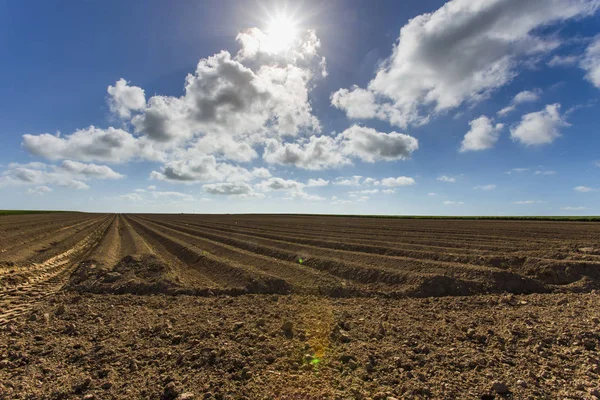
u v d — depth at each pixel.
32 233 32.38
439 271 15.34
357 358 6.75
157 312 10.41
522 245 22.41
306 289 13.55
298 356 6.89
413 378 5.99
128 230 42.41
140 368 6.50
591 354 6.90
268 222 62.41
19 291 13.25
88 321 9.42
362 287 14.08
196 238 30.81
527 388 5.61
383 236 30.58
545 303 11.47
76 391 5.63
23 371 6.30
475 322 9.24
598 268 14.82
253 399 5.31
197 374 6.21
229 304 11.45
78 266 17.47
